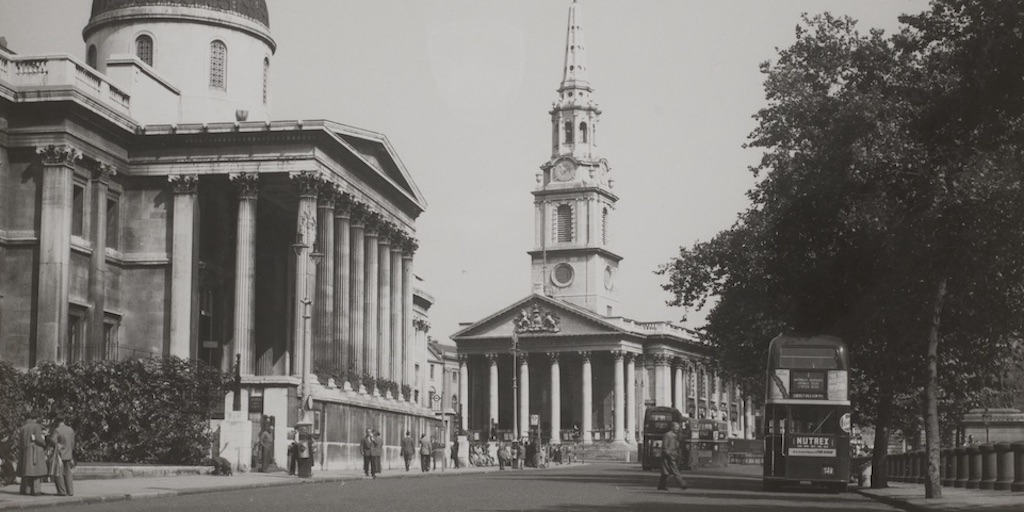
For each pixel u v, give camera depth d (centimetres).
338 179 6956
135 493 3400
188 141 6538
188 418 5341
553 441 14788
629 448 15125
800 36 4506
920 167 3850
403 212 8412
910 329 4334
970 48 3070
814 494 4244
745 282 5562
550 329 15475
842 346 4416
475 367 16412
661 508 3081
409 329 8525
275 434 5659
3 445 3762
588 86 16612
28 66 5994
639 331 15762
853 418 5447
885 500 3688
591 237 16225
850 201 4272
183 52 7344
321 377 6594
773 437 4391
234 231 7138
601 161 16562
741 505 3291
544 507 3064
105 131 6306
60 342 5831
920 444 6431
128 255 6544
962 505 3155
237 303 6469
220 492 3775
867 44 4312
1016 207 3559
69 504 3023
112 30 7369
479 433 14850
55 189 5897
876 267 4344
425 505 3102
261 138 6525
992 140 3269
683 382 16788
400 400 7856
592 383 15938
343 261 7038
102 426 5241
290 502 3186
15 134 5931
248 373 6412
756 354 5819
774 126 4512
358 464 6938
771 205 4669
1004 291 4131
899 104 4031
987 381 4691
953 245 3744
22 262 5916
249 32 7575
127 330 6512
